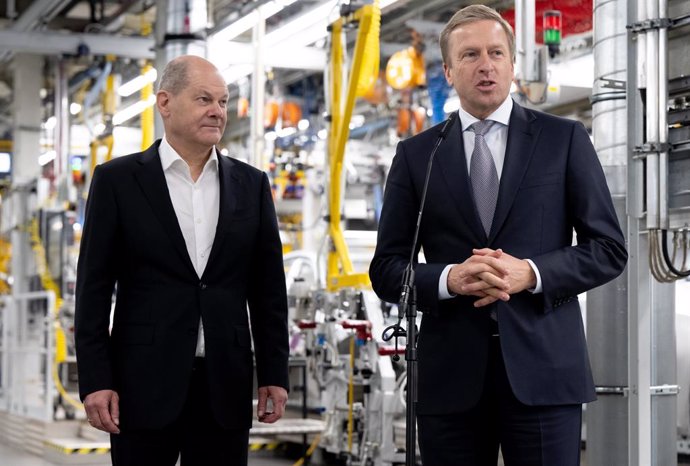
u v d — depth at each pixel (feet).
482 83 8.45
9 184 54.19
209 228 9.93
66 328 35.50
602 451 13.11
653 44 11.12
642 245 11.48
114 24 42.45
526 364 8.15
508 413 8.29
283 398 10.14
